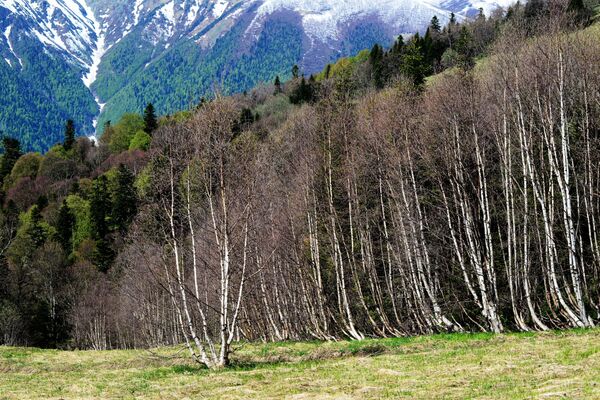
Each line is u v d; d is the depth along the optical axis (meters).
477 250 33.22
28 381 29.09
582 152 38.28
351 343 34.03
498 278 41.38
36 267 95.75
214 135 29.44
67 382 27.66
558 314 36.81
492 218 43.53
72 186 133.38
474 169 37.38
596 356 20.39
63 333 93.94
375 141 41.66
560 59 32.34
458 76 39.59
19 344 87.62
